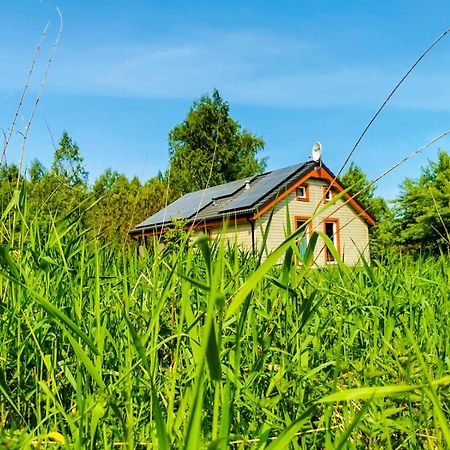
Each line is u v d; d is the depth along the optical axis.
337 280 2.79
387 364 1.73
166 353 1.96
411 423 1.34
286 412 1.42
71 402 1.56
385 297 2.34
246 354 1.82
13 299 1.75
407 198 25.16
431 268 3.41
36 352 1.63
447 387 1.55
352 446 1.23
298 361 1.59
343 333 2.24
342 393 0.74
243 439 1.18
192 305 2.08
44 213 2.57
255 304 1.81
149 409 1.40
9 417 1.51
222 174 33.16
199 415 0.70
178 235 2.35
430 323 2.28
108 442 1.32
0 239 1.99
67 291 1.91
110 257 2.70
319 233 1.32
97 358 1.36
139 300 2.23
